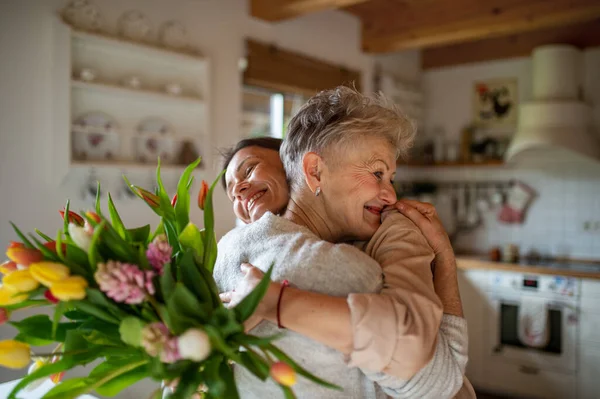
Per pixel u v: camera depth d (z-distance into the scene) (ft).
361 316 2.42
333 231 3.16
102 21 8.79
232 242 3.18
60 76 8.18
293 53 12.34
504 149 15.40
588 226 14.05
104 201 8.98
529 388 12.42
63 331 2.59
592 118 13.92
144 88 9.49
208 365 2.28
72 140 8.60
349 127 2.97
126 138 9.30
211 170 10.30
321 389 2.75
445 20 13.10
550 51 13.65
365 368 2.58
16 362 2.28
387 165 3.09
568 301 11.85
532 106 13.57
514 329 12.72
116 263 2.20
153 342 2.14
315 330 2.47
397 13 13.87
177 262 2.60
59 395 2.25
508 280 12.67
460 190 16.21
